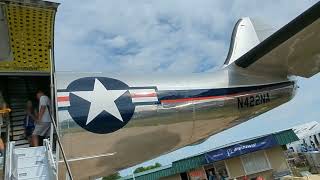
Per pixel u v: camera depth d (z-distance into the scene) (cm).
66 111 631
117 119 677
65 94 643
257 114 862
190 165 2138
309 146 2930
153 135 729
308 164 2516
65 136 625
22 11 537
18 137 663
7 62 590
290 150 3050
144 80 737
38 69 608
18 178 479
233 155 2034
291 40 694
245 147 2031
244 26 1036
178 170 2184
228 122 818
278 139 2025
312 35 670
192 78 788
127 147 710
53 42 596
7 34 568
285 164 2050
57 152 529
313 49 734
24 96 704
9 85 698
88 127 645
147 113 709
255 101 834
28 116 641
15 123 673
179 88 755
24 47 588
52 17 559
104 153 682
